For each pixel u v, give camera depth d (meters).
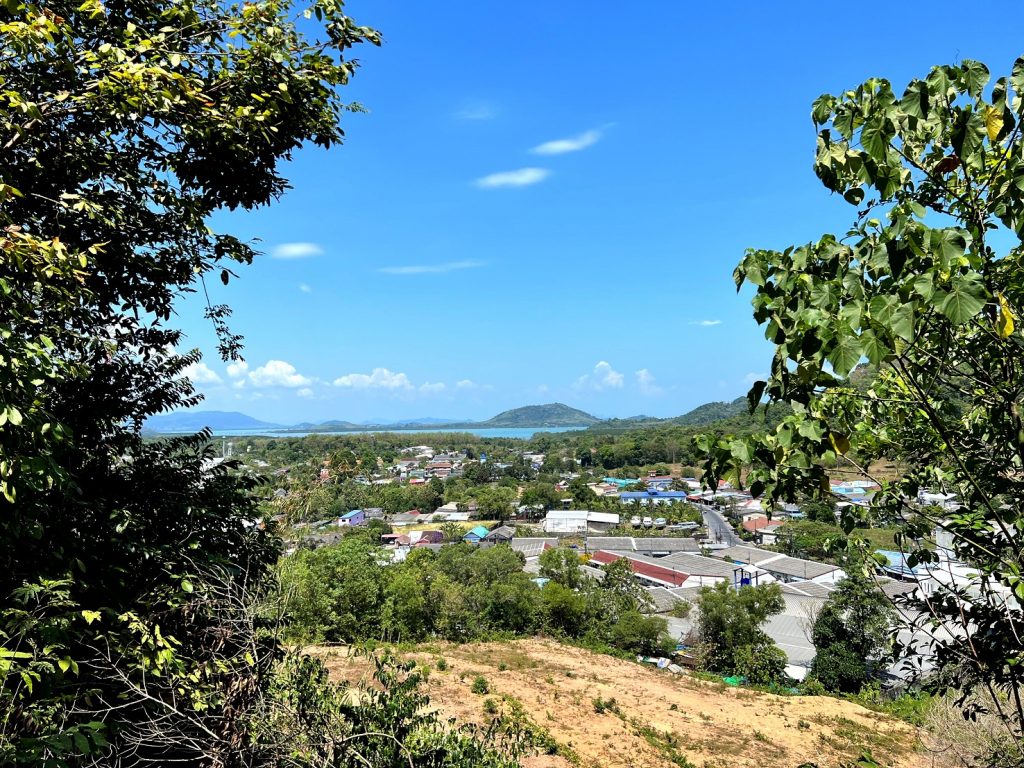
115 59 4.23
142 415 6.29
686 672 28.98
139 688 4.27
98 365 5.69
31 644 3.57
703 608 33.66
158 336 6.42
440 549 60.66
